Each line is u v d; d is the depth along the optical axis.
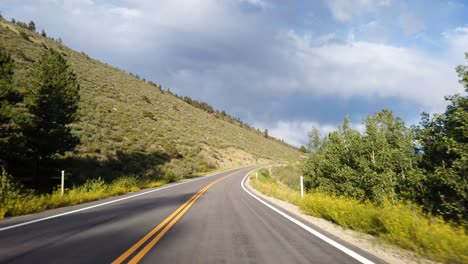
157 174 31.77
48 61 24.12
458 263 5.51
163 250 6.01
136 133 44.25
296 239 7.09
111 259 5.38
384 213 8.19
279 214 11.30
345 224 8.81
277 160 97.62
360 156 15.70
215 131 86.56
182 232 7.84
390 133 15.40
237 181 33.09
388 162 13.42
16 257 5.51
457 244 5.84
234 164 67.44
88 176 25.30
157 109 71.88
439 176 9.39
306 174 25.03
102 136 35.09
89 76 67.12
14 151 20.61
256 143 109.00
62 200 14.39
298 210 12.85
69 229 8.22
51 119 23.52
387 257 5.79
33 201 12.52
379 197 13.30
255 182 30.16
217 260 5.35
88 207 13.16
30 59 49.75
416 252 6.21
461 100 9.27
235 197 17.83
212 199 16.52
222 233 7.74
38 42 72.94
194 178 38.16
